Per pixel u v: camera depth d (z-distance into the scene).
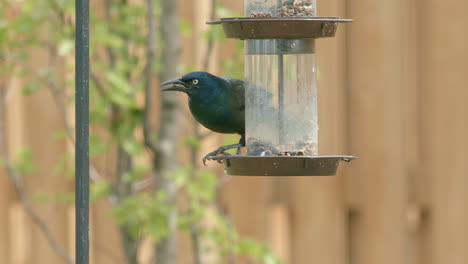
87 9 7.10
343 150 12.73
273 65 8.44
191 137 12.36
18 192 12.66
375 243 12.81
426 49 12.70
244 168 7.89
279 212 12.92
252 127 8.47
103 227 13.07
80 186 7.12
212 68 12.88
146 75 11.48
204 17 12.97
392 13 12.66
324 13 12.66
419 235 12.84
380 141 12.73
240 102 8.70
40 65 12.93
